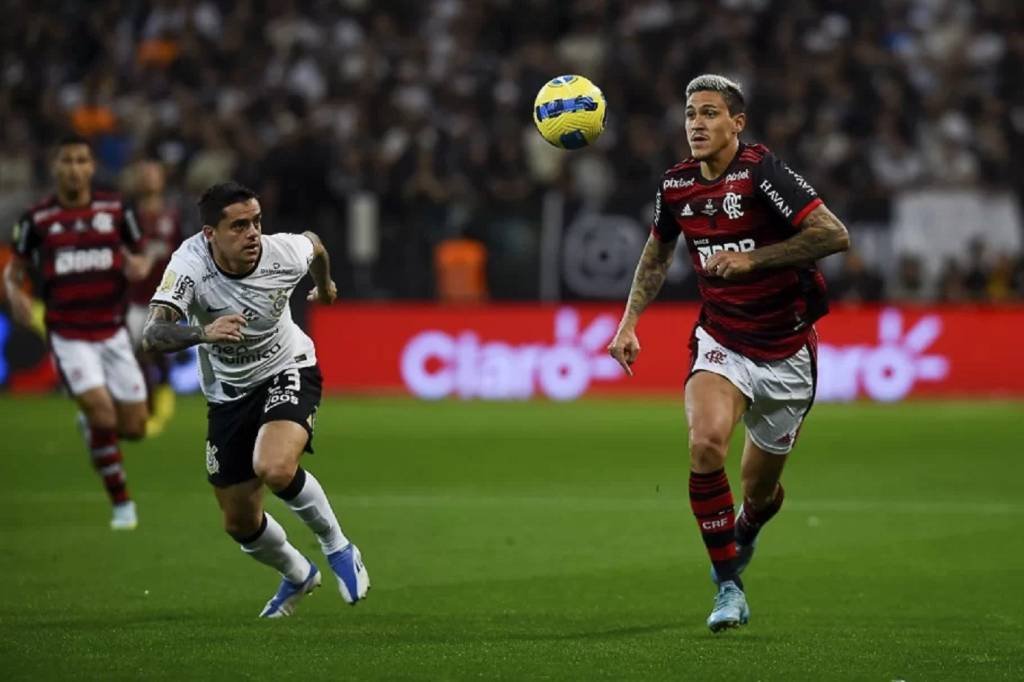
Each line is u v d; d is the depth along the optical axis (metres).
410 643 22.94
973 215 71.38
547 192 75.62
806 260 23.33
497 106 82.75
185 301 24.06
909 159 80.19
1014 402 68.19
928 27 89.75
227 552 32.12
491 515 37.47
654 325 71.62
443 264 72.69
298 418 24.41
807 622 24.70
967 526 35.34
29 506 39.22
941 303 70.94
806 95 81.62
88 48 91.62
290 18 90.00
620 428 58.56
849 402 69.31
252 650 22.39
